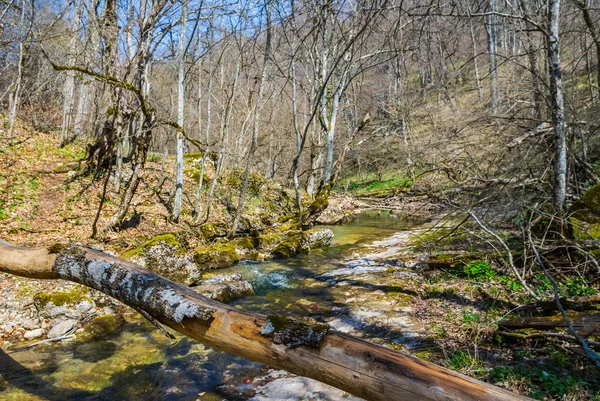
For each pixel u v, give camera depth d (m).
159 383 4.66
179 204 12.21
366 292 7.74
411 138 16.44
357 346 1.83
